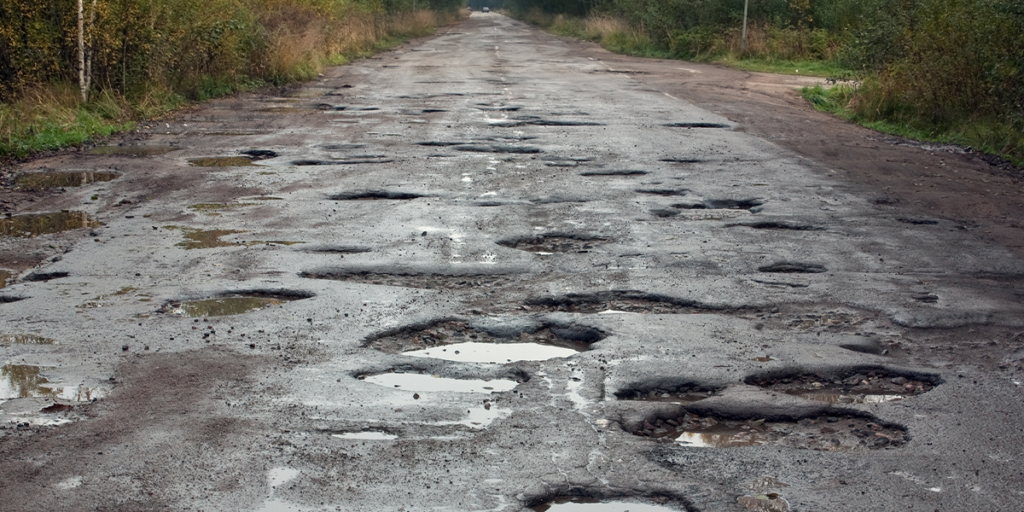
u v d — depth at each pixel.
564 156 11.88
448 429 4.18
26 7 14.81
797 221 8.48
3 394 4.50
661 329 5.58
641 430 4.25
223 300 6.05
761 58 31.34
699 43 33.34
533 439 4.09
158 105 16.31
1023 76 14.20
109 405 4.39
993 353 5.30
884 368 5.05
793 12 33.25
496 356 5.18
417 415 4.32
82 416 4.26
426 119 15.51
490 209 8.77
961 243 7.80
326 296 6.10
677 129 14.70
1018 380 4.88
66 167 10.85
